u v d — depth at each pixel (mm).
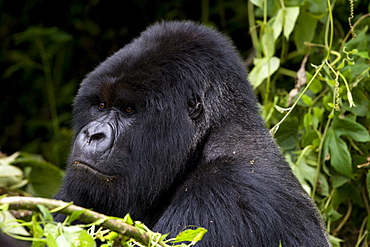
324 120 11203
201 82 7934
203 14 16516
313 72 11469
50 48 17812
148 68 7793
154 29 8445
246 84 8484
